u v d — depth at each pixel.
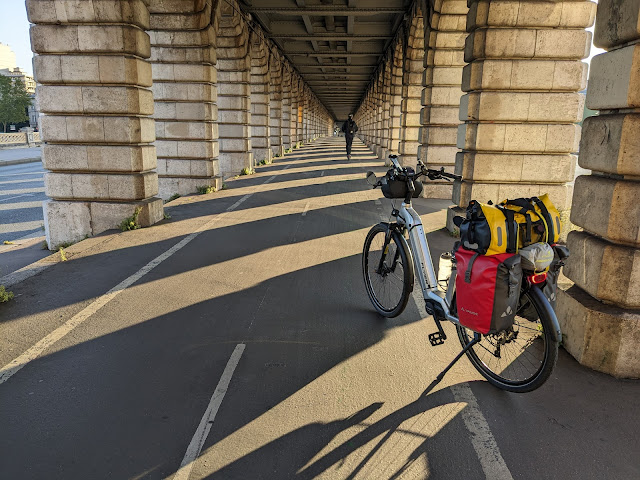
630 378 3.83
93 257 7.25
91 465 2.81
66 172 9.32
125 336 4.54
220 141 19.75
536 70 8.34
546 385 3.71
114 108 8.89
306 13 19.38
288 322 4.88
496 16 8.16
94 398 3.49
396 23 21.92
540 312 3.20
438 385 3.71
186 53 13.57
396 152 25.95
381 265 4.98
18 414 3.29
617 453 2.95
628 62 3.68
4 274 7.29
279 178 18.30
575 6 8.06
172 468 2.79
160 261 7.02
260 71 25.25
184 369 3.92
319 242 8.24
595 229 4.12
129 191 9.24
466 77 8.93
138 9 8.65
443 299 3.94
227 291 5.78
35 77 8.78
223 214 10.75
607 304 4.02
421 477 2.73
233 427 3.17
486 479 2.72
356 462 2.85
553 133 8.56
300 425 3.19
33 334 4.57
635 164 3.74
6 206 14.21
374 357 4.16
